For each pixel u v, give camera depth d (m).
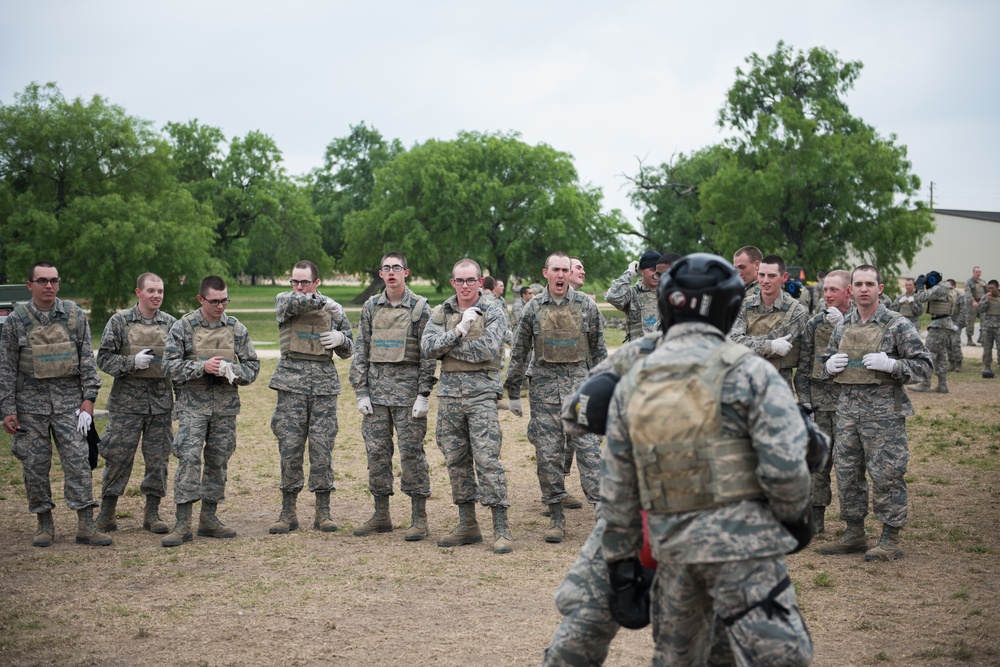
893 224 41.53
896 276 43.09
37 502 7.51
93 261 36.28
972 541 7.39
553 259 7.62
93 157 37.88
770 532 3.09
